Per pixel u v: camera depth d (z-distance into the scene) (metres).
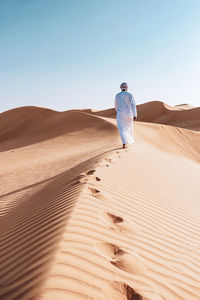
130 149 8.42
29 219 3.21
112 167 5.48
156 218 3.57
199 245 3.11
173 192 5.27
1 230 3.21
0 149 20.98
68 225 2.47
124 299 1.74
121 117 8.44
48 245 2.13
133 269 2.11
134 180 5.05
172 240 3.01
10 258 2.19
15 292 1.63
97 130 20.14
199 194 5.93
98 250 2.22
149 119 53.19
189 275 2.36
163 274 2.22
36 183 6.58
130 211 3.43
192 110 50.66
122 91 8.41
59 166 8.81
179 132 22.06
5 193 6.03
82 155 10.04
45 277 1.69
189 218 4.06
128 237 2.67
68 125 23.88
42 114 35.41
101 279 1.84
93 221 2.73
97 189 3.84
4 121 33.94
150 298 1.83
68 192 3.74
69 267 1.84
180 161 12.36
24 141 23.02
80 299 1.59
